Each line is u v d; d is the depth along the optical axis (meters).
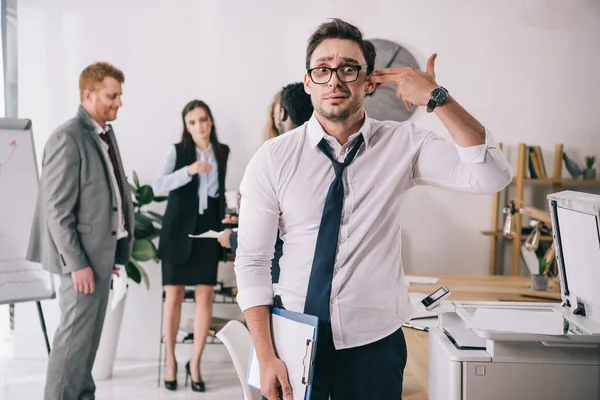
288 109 2.99
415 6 4.53
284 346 1.59
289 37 4.59
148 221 4.36
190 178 4.20
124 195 3.74
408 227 4.65
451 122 1.51
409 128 1.71
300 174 1.66
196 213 4.22
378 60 4.55
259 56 4.61
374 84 1.65
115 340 4.33
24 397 3.93
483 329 1.78
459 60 4.55
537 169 4.49
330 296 1.61
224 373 4.49
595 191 4.59
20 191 3.66
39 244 3.56
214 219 4.27
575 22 4.52
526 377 1.80
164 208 4.68
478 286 3.38
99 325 3.53
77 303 3.41
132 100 4.64
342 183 1.64
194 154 4.29
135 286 4.66
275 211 1.70
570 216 1.90
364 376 1.61
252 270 1.70
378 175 1.65
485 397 1.81
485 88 4.57
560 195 1.95
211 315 4.23
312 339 1.50
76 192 3.40
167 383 4.17
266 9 4.58
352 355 1.61
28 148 3.72
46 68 4.64
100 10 4.61
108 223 3.50
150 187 4.38
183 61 4.62
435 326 2.16
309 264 1.64
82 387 3.49
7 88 4.64
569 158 4.56
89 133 3.49
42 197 3.48
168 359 4.19
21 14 4.61
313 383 1.61
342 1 4.55
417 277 3.64
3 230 3.59
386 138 1.69
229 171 4.64
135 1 4.59
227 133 4.64
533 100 4.57
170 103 4.64
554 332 1.75
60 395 3.42
